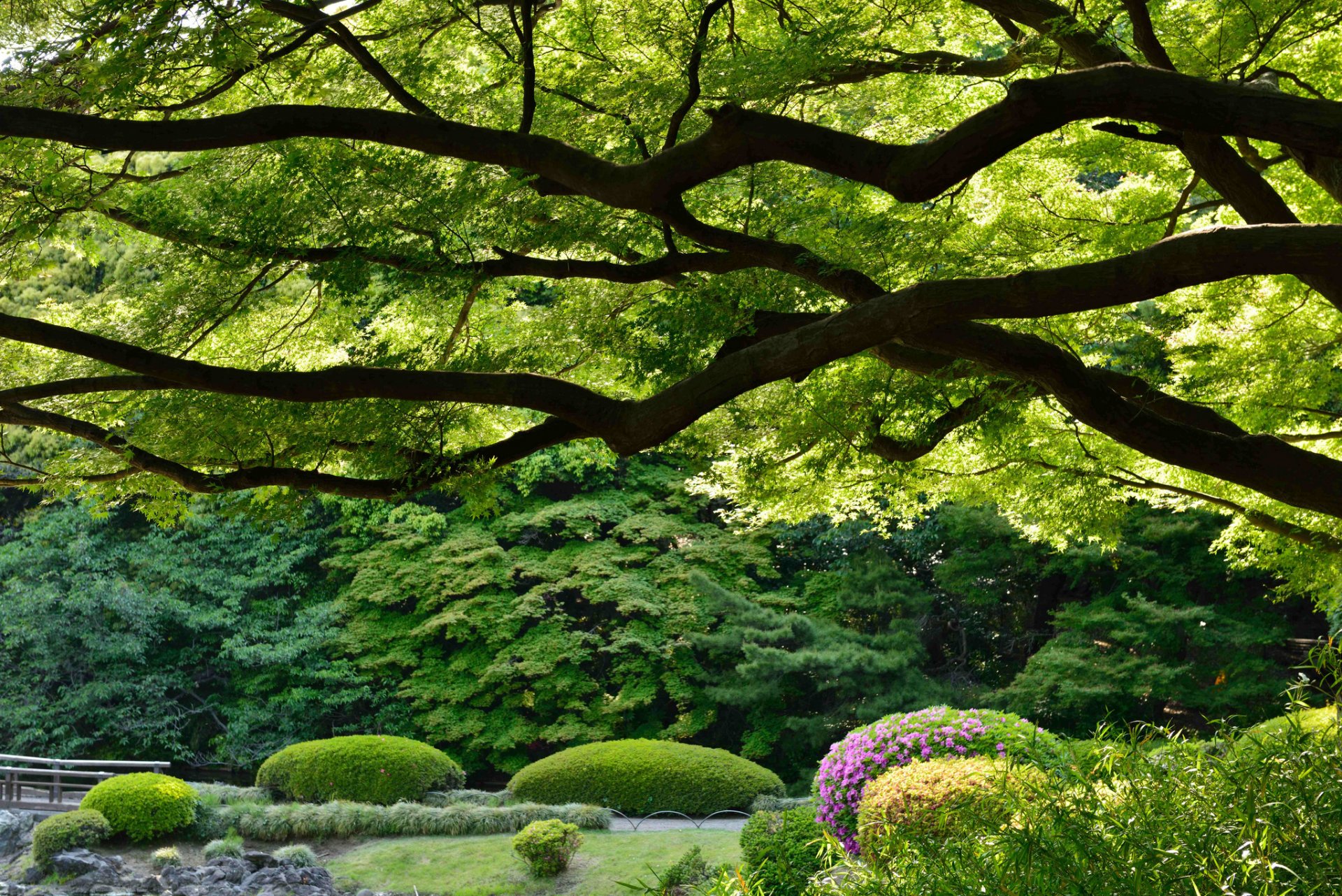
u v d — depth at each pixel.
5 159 5.05
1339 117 3.43
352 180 5.09
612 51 6.19
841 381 6.11
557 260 5.20
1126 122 5.86
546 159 4.38
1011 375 4.63
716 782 12.84
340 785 13.10
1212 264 3.52
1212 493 7.37
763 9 6.21
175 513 6.10
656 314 5.35
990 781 2.78
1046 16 5.04
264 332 6.77
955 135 3.68
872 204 6.86
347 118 4.35
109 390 5.09
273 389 4.38
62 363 6.30
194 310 5.52
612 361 6.45
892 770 5.94
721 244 4.71
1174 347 7.22
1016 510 7.84
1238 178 4.69
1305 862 2.02
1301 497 4.28
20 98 4.77
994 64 5.63
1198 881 2.03
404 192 5.05
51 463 6.13
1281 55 5.78
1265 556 7.86
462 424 5.80
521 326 6.88
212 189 5.31
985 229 6.61
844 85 6.18
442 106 5.88
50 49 4.77
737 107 4.03
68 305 6.89
